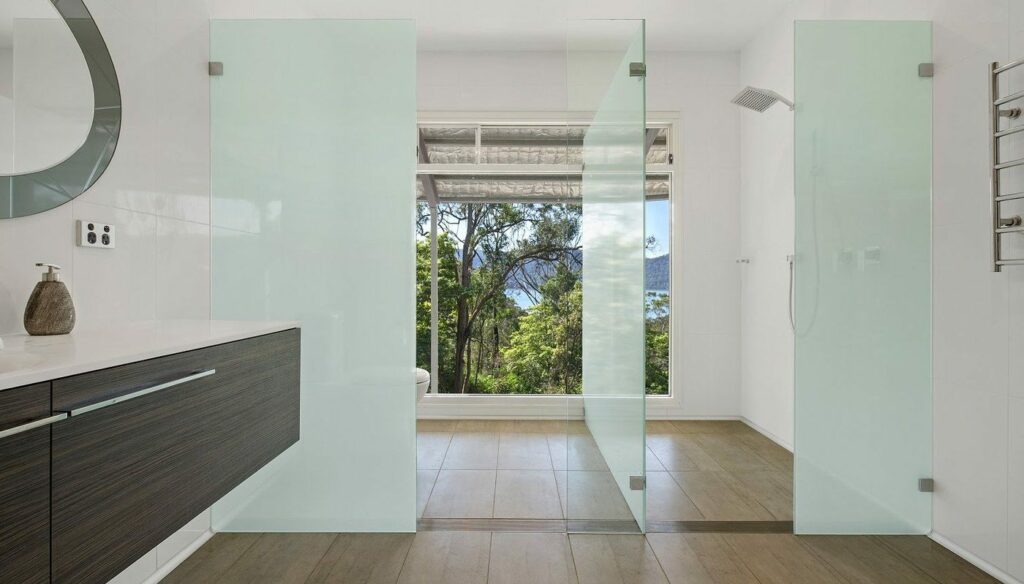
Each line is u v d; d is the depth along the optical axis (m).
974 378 2.05
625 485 2.30
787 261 3.36
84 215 1.58
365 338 2.37
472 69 4.12
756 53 3.79
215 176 2.35
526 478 2.94
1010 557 1.88
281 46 2.36
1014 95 1.77
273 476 2.36
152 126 1.90
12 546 0.78
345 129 2.37
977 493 2.04
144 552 1.07
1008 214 1.89
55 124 1.46
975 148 2.04
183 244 2.12
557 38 3.89
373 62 2.37
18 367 0.85
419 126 4.24
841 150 2.29
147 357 1.08
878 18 2.58
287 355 1.79
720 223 4.07
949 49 2.16
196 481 1.25
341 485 2.37
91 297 1.62
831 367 2.29
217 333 1.43
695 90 4.07
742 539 2.23
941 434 2.23
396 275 2.38
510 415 4.25
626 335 2.31
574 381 2.37
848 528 2.28
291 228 2.37
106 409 0.96
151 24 1.89
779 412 3.51
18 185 1.35
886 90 2.28
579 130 2.43
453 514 2.48
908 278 2.30
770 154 3.58
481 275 4.70
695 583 1.88
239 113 2.35
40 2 1.41
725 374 4.09
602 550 2.12
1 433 0.73
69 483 0.88
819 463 2.29
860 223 2.29
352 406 2.37
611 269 2.40
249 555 2.09
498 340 4.69
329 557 2.07
